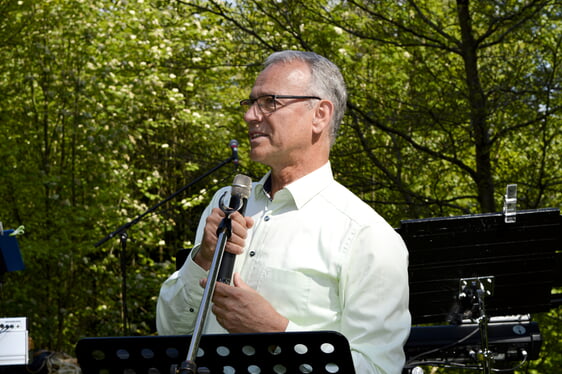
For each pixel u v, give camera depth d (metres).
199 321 1.83
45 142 11.52
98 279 12.08
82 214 10.80
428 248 3.52
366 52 9.55
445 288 3.62
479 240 3.54
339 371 1.84
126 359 1.89
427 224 3.47
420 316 3.68
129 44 11.43
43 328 11.29
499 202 8.73
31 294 11.58
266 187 2.56
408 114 8.48
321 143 2.48
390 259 2.21
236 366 1.87
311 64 2.48
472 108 7.85
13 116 11.54
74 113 10.86
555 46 8.02
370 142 9.02
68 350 11.89
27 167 11.12
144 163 13.36
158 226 12.20
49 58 10.86
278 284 2.27
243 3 9.05
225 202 2.53
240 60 9.48
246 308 2.11
